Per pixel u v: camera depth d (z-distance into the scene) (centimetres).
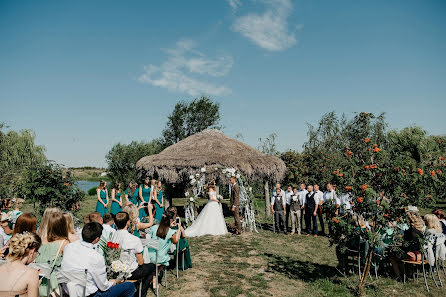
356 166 539
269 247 865
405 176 490
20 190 799
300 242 934
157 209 1096
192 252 802
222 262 714
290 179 1778
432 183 540
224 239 961
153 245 515
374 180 521
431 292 557
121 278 416
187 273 633
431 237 600
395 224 552
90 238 368
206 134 1602
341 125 1909
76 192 870
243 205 1139
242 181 1167
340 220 528
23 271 279
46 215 404
